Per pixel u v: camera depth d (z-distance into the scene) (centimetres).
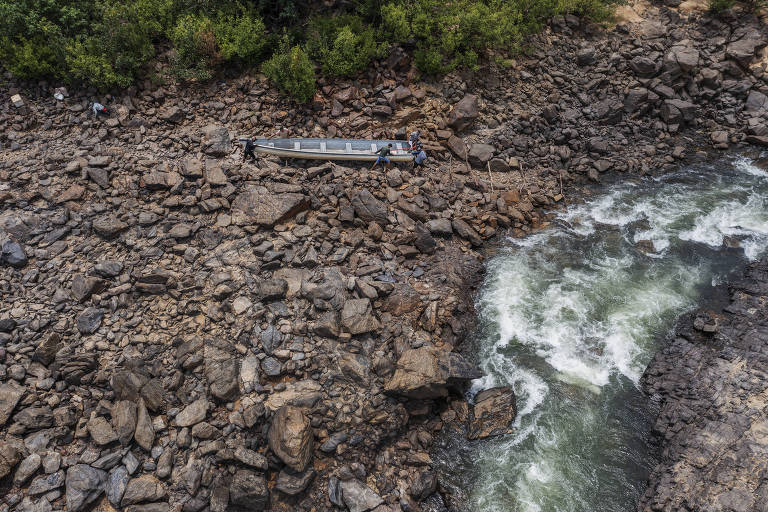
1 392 1262
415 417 1438
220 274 1588
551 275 1856
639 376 1552
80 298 1483
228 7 2266
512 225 2050
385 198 1934
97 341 1417
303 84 2078
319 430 1331
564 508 1278
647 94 2458
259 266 1633
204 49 2145
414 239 1836
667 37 2689
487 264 1898
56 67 2058
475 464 1369
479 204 2039
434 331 1608
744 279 1784
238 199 1800
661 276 1834
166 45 2250
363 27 2314
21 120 1967
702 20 2727
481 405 1462
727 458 1252
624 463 1363
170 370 1378
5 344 1375
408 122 2206
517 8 2522
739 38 2614
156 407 1311
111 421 1278
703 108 2528
